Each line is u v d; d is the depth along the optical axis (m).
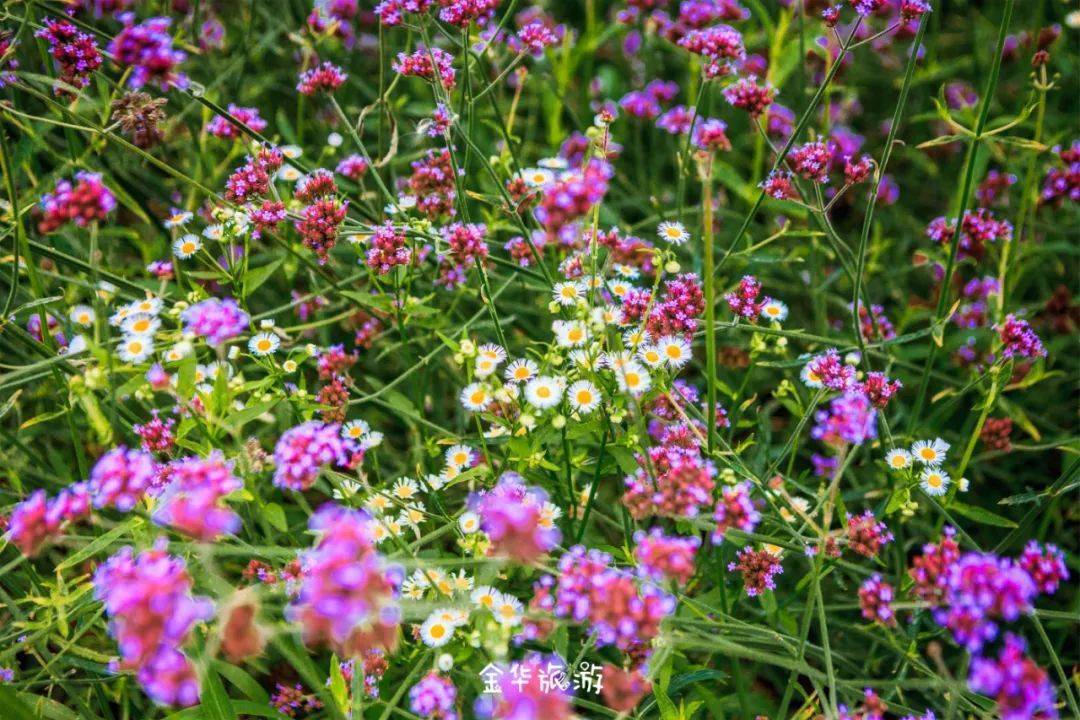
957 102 1.24
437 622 0.74
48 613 0.77
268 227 0.85
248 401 0.82
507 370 0.81
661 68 1.30
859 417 0.74
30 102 1.03
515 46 0.94
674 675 0.80
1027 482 1.01
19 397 0.95
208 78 1.12
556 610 0.69
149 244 1.02
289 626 0.68
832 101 1.25
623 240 0.93
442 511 0.84
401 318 0.89
